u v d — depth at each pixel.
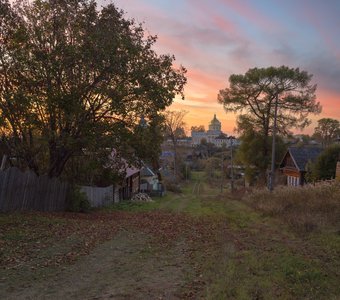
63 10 21.84
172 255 11.95
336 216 17.36
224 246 13.16
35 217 18.14
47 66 20.80
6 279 8.91
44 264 10.39
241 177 96.88
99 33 21.45
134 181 57.34
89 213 25.31
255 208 25.92
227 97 64.44
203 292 8.00
